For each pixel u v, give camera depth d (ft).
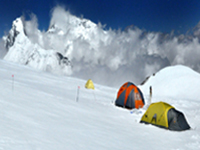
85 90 88.17
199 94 89.30
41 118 26.11
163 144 25.50
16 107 28.37
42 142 17.70
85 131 24.91
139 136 28.02
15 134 17.84
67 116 31.27
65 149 17.47
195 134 31.14
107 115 40.14
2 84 48.26
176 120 33.99
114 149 20.54
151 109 36.73
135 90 52.37
